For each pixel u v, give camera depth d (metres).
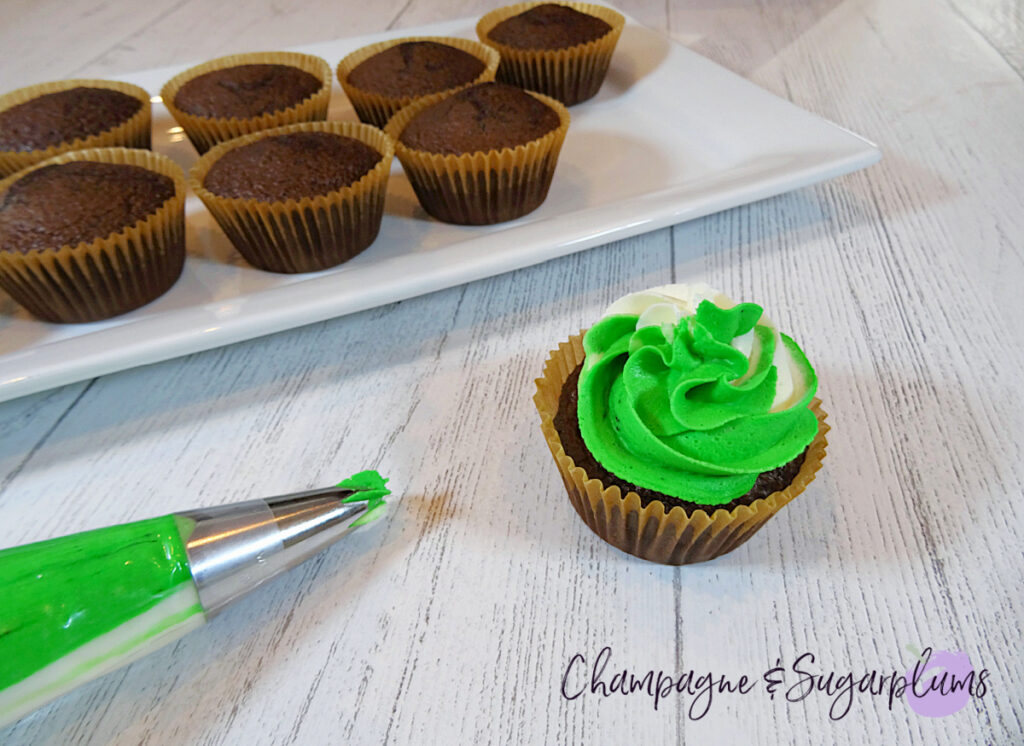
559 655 0.20
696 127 0.36
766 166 0.31
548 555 0.22
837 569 0.21
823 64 0.42
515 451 0.24
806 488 0.23
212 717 0.19
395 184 0.35
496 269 0.27
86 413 0.26
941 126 0.37
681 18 0.48
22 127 0.34
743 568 0.22
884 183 0.33
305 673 0.20
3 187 0.30
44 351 0.24
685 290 0.22
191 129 0.37
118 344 0.25
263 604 0.21
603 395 0.21
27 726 0.19
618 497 0.20
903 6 0.48
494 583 0.21
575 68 0.38
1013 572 0.21
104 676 0.20
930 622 0.20
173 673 0.20
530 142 0.31
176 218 0.30
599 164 0.36
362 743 0.19
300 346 0.27
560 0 0.43
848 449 0.24
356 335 0.28
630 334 0.22
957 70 0.41
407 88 0.37
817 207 0.32
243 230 0.30
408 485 0.23
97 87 0.38
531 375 0.26
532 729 0.19
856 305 0.28
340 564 0.22
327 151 0.30
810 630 0.20
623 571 0.22
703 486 0.20
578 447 0.21
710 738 0.19
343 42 0.42
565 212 0.33
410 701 0.20
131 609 0.19
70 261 0.27
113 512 0.23
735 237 0.31
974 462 0.23
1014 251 0.30
